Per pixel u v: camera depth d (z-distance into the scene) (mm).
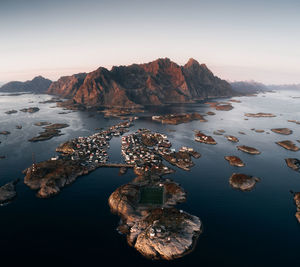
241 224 130625
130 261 103375
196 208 146125
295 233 124250
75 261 102500
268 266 101562
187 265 101875
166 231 117688
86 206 147500
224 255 107500
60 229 124562
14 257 104562
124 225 127625
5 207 146750
